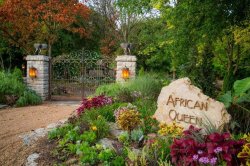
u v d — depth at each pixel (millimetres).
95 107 6508
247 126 5062
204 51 8023
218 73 11555
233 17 6730
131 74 12141
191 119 5289
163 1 9492
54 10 18906
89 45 24984
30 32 18172
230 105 5574
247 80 4789
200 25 7082
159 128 5328
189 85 5469
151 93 8117
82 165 4133
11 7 17047
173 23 7770
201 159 3170
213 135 3406
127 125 5016
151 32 17156
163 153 3922
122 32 23031
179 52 8375
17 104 10625
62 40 22500
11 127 6844
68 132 5109
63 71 15734
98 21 24703
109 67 14336
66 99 13633
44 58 12836
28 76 12898
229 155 3193
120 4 7406
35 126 6793
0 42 19062
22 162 4559
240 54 10547
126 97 7711
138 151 4383
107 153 4184
